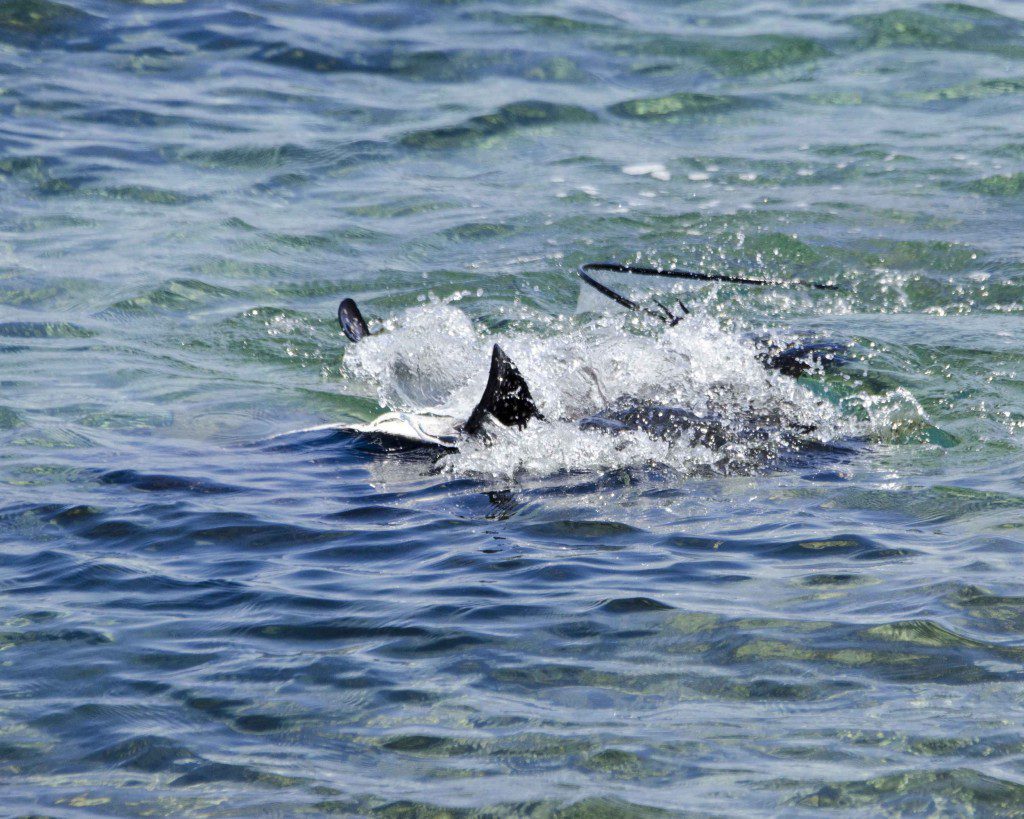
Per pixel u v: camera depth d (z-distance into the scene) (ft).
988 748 47.42
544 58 173.88
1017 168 140.15
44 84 162.61
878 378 95.71
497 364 84.07
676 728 50.06
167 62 171.12
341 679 54.85
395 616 60.64
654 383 93.76
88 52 172.45
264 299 116.47
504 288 117.19
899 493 75.46
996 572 62.34
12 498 77.36
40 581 65.98
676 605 60.59
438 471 83.20
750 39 179.73
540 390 92.94
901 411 90.12
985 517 70.69
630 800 45.57
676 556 67.10
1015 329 105.19
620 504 75.87
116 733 51.29
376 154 149.28
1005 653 54.44
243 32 179.52
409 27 183.83
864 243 124.16
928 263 119.75
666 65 172.65
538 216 132.87
